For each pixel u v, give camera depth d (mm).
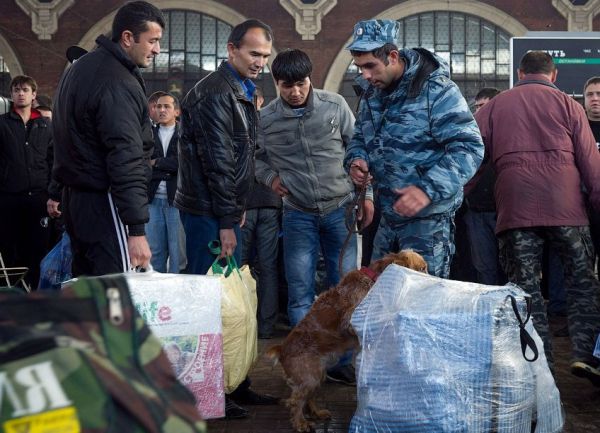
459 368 3246
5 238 7980
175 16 31922
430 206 3889
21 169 7906
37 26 31125
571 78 9906
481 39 31844
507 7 31359
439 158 3922
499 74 31891
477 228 6805
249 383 4520
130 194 3730
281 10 31359
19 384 1173
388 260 3824
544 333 4520
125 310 1296
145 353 1279
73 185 3824
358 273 3906
